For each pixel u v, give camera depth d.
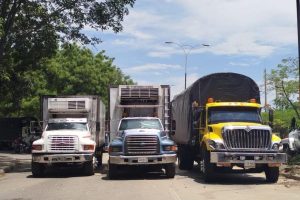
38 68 30.41
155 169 21.59
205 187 15.99
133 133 18.66
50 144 20.44
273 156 17.00
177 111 24.75
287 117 38.38
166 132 20.55
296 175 19.09
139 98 22.81
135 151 18.56
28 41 26.45
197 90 20.70
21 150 41.72
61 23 26.23
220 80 20.78
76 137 20.61
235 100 20.78
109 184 17.09
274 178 17.45
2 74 26.89
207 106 18.80
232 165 16.97
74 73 52.62
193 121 19.98
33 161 20.53
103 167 25.22
